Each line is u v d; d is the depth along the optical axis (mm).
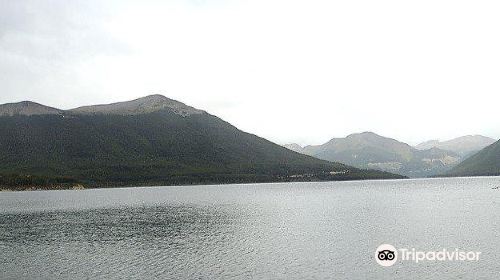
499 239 66375
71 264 59000
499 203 127062
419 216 98438
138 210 139375
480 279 46250
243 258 59719
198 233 84125
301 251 62875
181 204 161125
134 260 60469
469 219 89875
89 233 87938
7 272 55344
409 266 52094
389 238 70000
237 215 116562
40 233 89562
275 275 50375
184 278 50281
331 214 110562
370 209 120250
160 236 81562
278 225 92312
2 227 101312
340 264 54219
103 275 52625
